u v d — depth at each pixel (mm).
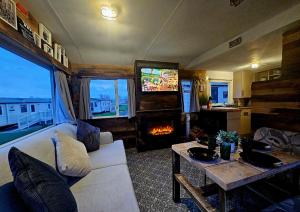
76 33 2287
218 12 1848
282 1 1685
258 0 1650
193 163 1367
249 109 4848
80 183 1401
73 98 3717
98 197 1187
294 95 2014
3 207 672
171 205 1675
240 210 1546
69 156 1499
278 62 3939
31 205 744
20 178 756
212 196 1763
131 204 1113
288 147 1860
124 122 4145
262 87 2453
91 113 3807
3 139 1442
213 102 5184
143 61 3713
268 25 2074
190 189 1502
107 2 1613
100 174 1570
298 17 1746
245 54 3107
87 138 2281
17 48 1605
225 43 2852
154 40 2615
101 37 2445
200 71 4781
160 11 1792
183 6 1709
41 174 833
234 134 1589
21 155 831
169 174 2402
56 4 1624
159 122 3871
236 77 5188
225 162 1333
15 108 1644
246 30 2389
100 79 3936
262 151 1567
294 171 1572
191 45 2932
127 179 1473
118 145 2584
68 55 3234
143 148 3684
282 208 1561
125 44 2754
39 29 1938
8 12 1318
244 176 1093
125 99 4207
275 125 2262
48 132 1765
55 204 770
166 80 3898
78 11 1754
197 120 4785
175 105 4051
